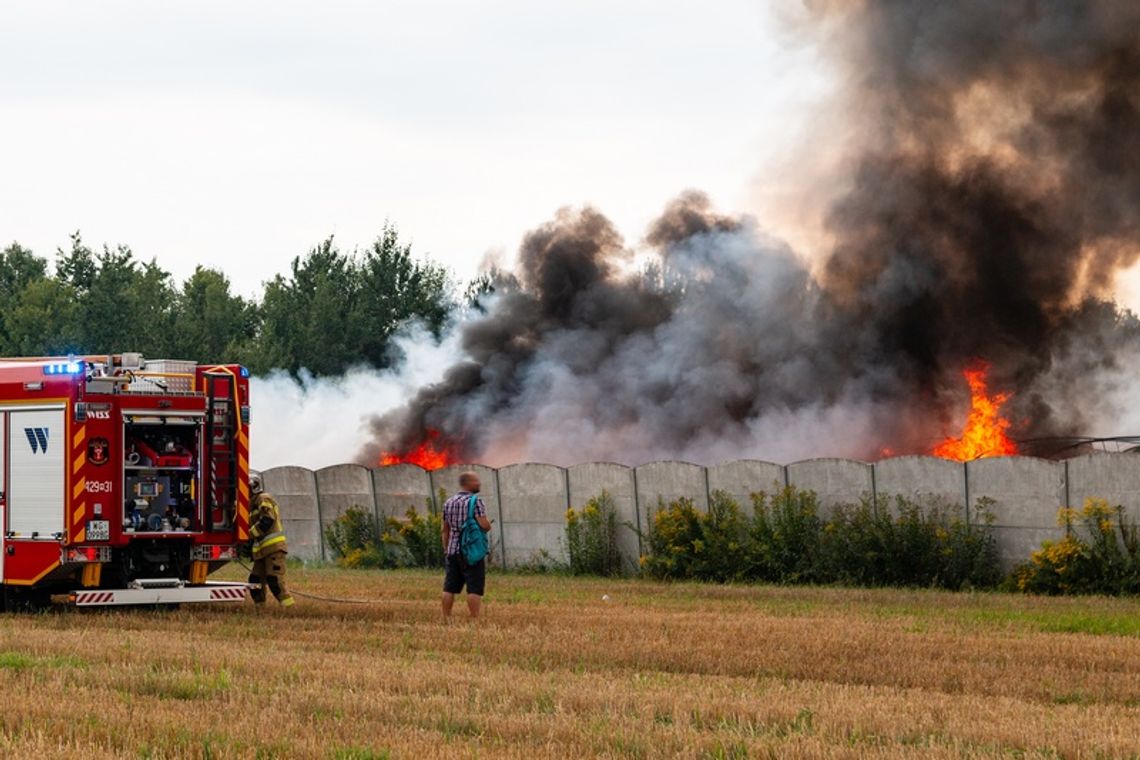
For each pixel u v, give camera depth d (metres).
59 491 21.56
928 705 13.12
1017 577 28.00
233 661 15.69
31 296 75.12
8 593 22.47
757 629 19.91
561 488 34.62
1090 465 27.58
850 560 29.81
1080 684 14.81
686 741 11.30
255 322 81.25
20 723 12.05
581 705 13.05
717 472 32.22
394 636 18.77
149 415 22.05
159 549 22.31
